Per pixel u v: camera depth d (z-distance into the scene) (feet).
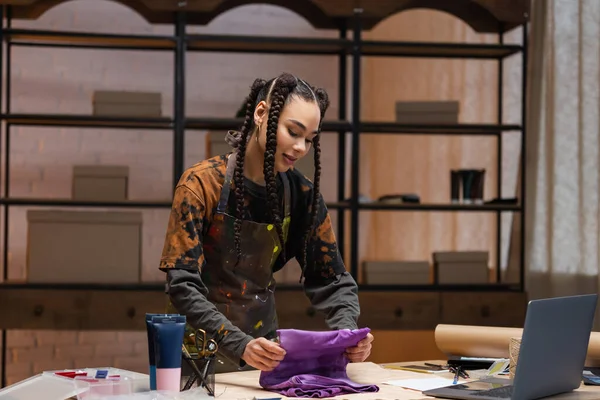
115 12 17.71
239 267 8.09
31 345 17.31
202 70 18.19
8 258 17.20
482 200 15.89
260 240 8.09
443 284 15.65
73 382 5.92
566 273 14.35
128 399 5.62
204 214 7.77
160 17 15.89
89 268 14.85
